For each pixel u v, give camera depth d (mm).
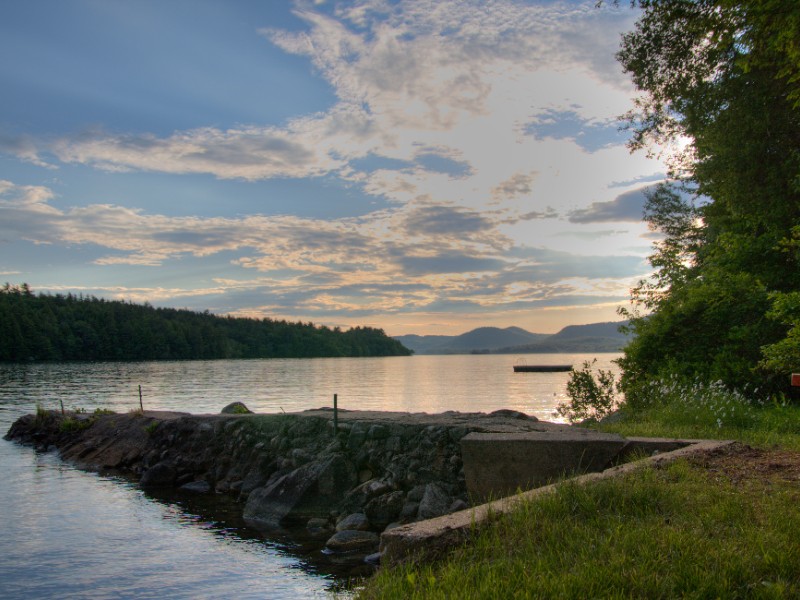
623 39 19781
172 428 16031
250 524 10297
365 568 7805
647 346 16375
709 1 12086
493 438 8555
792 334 11852
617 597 3512
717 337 15625
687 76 19062
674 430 10250
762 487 5590
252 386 59250
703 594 3527
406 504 9977
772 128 17797
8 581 7469
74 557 8438
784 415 11148
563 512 5066
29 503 12086
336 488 10703
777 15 10383
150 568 7922
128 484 14156
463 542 4691
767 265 16312
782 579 3641
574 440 8234
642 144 22547
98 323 134500
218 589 7098
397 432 11219
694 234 28328
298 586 7133
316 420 12773
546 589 3684
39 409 24266
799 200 17281
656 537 4367
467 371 115062
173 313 183875
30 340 116312
